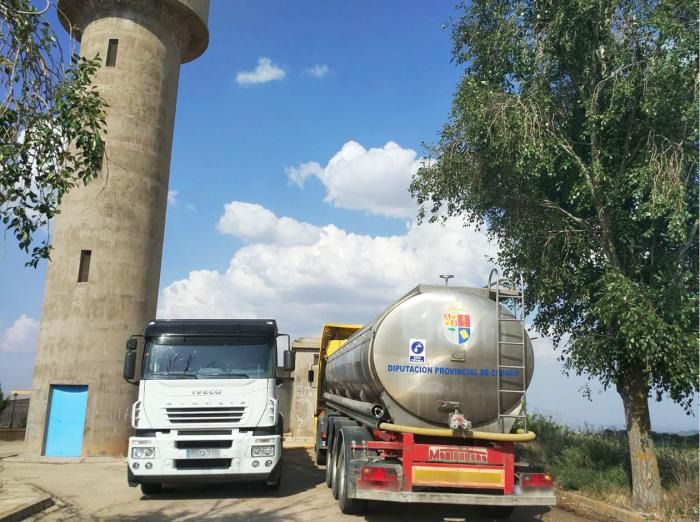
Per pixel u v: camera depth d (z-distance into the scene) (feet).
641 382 32.35
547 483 25.73
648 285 31.81
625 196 32.14
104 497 36.04
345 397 39.63
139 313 66.64
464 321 26.76
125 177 67.51
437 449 25.71
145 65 70.90
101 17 71.10
